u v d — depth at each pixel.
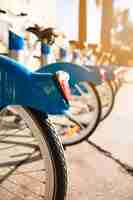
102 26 11.78
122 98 5.18
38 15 6.12
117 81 3.60
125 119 3.68
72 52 3.93
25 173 2.04
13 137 2.63
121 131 3.17
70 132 2.57
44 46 3.18
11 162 2.21
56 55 3.53
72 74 2.19
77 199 1.77
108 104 3.15
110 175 2.10
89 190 1.89
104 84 3.08
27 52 3.12
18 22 2.89
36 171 2.08
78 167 2.21
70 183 1.96
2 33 2.78
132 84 6.75
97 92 2.53
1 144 2.51
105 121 3.55
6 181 1.93
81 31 10.35
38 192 1.81
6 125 2.58
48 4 6.77
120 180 2.04
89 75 2.24
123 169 2.20
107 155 2.44
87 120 2.58
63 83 1.29
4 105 1.33
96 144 2.73
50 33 3.20
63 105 1.29
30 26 3.36
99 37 11.74
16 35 2.53
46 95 1.29
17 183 1.91
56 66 2.16
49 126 1.30
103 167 2.22
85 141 2.72
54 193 1.29
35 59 3.17
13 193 1.79
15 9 4.83
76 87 2.52
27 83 1.29
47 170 1.30
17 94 1.30
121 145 2.73
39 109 1.29
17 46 2.53
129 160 2.39
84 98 2.58
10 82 1.30
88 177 2.06
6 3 4.48
